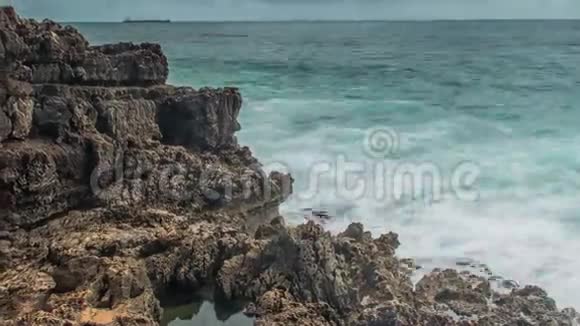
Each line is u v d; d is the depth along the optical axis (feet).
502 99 178.60
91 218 73.51
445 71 237.86
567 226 90.99
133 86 91.56
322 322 60.03
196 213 80.64
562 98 177.78
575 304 71.46
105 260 64.90
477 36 420.77
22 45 73.05
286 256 69.46
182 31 551.59
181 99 93.04
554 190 104.83
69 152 73.72
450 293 69.97
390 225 93.04
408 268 78.89
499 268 79.56
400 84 208.85
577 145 129.18
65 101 75.72
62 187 72.90
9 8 77.56
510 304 68.13
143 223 74.43
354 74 233.14
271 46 360.48
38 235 68.90
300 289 66.23
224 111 96.73
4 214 66.59
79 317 57.98
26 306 59.41
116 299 61.87
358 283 69.87
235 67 249.96
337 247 73.15
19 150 67.77
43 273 63.52
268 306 62.95
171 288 71.20
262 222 88.99
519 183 108.68
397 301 64.80
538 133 139.64
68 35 84.33
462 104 171.94
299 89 198.80
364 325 60.54
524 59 266.57
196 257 71.56
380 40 408.87
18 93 70.59
